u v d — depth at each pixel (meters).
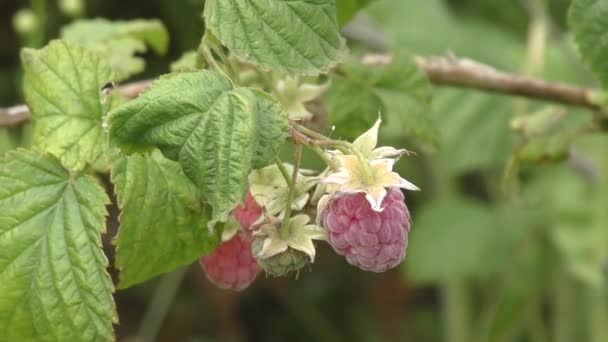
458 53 0.78
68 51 0.37
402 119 0.44
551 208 0.76
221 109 0.33
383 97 0.43
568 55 0.65
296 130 0.34
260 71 0.40
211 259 0.37
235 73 0.36
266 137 0.33
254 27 0.35
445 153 0.74
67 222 0.36
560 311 0.77
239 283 0.37
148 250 0.36
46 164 0.37
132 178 0.36
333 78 0.43
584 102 0.47
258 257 0.34
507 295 0.78
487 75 0.47
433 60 0.47
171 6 0.62
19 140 0.67
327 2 0.35
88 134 0.37
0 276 0.36
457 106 0.73
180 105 0.33
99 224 0.36
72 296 0.36
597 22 0.40
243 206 0.35
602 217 0.61
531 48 0.59
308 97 0.41
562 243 0.70
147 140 0.33
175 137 0.33
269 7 0.35
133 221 0.36
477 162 0.73
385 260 0.34
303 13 0.35
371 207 0.33
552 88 0.47
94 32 0.47
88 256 0.36
